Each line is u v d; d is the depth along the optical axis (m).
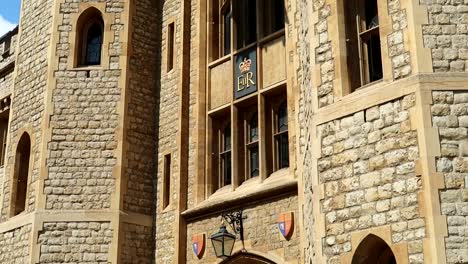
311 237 9.49
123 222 13.42
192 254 13.02
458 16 8.37
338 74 9.08
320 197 8.84
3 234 14.24
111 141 13.95
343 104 8.88
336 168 8.74
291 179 11.31
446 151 7.80
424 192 7.68
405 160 7.99
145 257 13.62
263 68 12.98
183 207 13.45
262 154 12.41
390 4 8.73
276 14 13.29
